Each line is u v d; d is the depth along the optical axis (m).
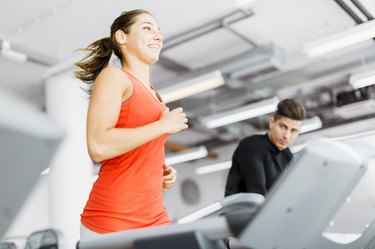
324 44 4.34
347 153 0.69
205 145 10.58
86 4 4.52
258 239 0.68
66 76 5.56
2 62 5.65
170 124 1.02
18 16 4.72
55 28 4.99
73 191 5.52
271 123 2.10
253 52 5.77
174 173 1.32
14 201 0.37
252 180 1.89
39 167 0.35
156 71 6.61
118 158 1.07
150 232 0.75
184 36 5.46
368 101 6.71
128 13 1.26
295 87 7.38
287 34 5.79
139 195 1.09
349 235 0.86
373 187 0.84
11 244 2.25
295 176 0.65
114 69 1.08
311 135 9.12
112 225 1.05
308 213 0.71
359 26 4.18
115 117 1.02
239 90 7.21
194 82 5.20
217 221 0.70
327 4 5.04
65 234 5.37
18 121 0.32
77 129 5.73
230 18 5.11
